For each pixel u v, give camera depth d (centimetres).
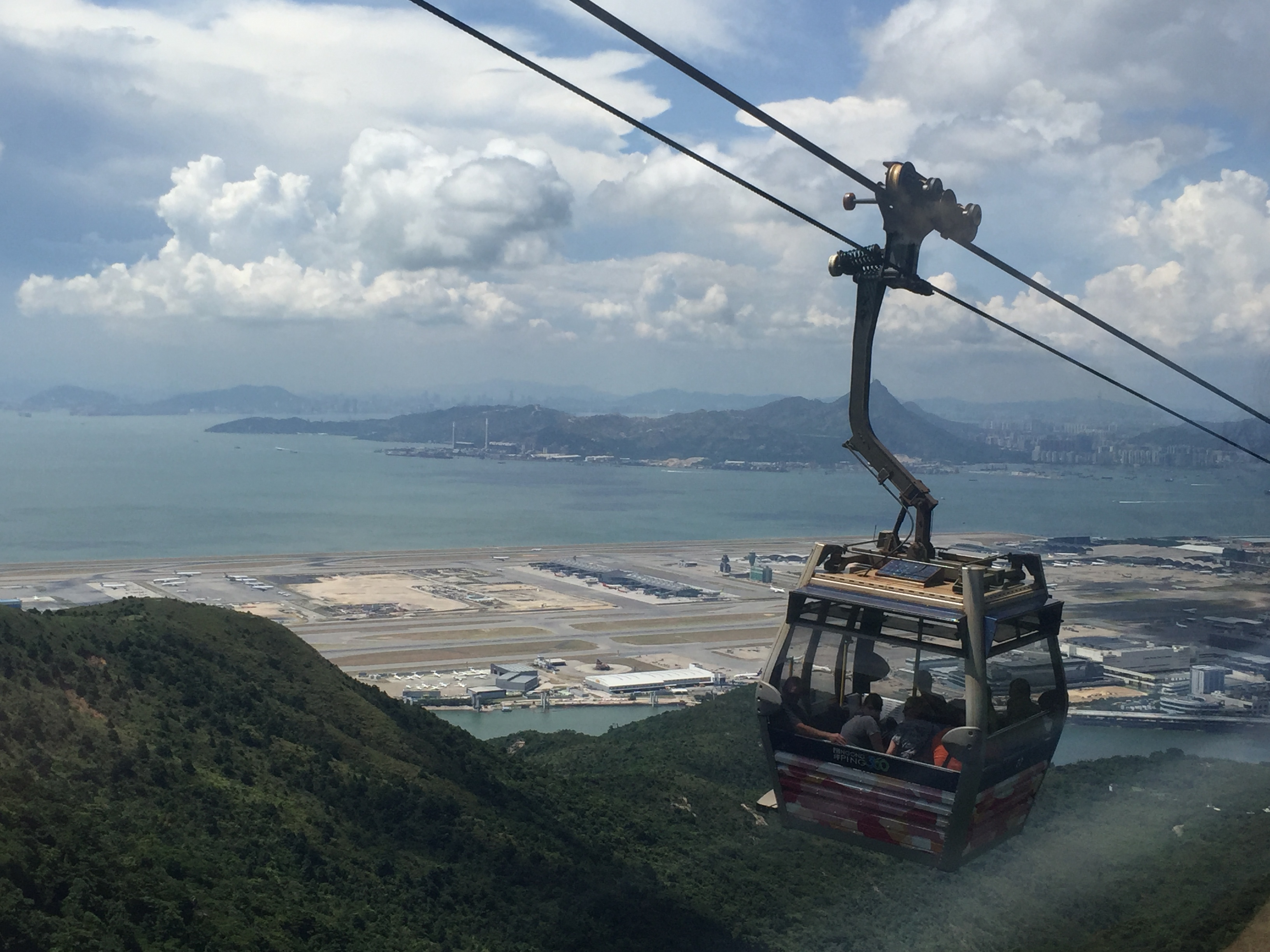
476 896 8088
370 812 9100
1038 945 6719
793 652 2127
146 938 5756
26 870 5891
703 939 7744
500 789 10594
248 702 10175
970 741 1919
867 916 7888
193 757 8644
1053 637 2138
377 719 11150
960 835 2002
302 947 6341
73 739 7950
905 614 1988
